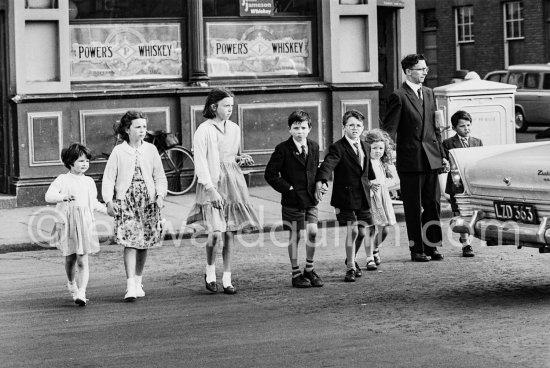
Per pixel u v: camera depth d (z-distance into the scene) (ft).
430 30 149.69
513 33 138.72
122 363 29.66
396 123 46.44
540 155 36.52
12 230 56.13
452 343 30.96
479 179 38.37
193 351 30.81
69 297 40.22
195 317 35.91
